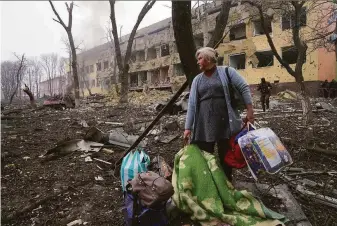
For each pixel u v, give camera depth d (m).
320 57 23.47
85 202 3.64
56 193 3.92
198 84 3.32
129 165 3.60
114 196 3.77
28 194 3.98
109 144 6.32
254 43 27.86
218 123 3.20
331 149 5.36
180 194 2.95
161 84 36.34
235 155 3.14
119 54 19.73
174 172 3.29
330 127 7.80
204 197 2.97
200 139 3.35
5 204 3.66
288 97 20.17
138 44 43.53
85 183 4.28
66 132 8.86
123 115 13.34
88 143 6.27
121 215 3.23
